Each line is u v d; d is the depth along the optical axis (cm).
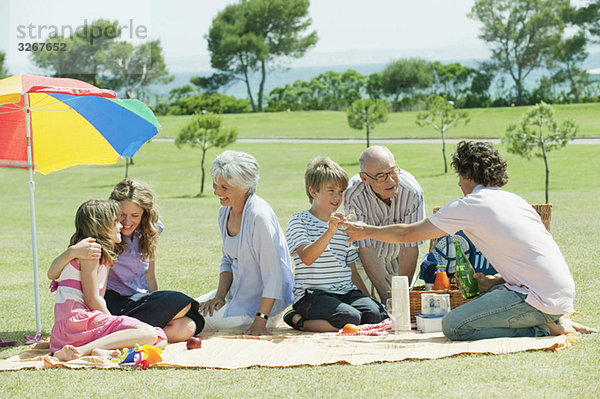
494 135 5412
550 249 504
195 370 454
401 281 556
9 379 441
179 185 3928
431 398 373
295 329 605
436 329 550
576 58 9694
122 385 419
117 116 662
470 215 509
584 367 415
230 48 11475
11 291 856
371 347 495
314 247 570
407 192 629
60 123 666
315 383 410
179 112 10762
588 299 665
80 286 512
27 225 2250
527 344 467
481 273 550
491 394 373
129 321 503
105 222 519
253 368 453
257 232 586
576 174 3500
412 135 5809
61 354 484
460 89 10475
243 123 7600
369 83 11431
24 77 557
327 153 4897
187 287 852
